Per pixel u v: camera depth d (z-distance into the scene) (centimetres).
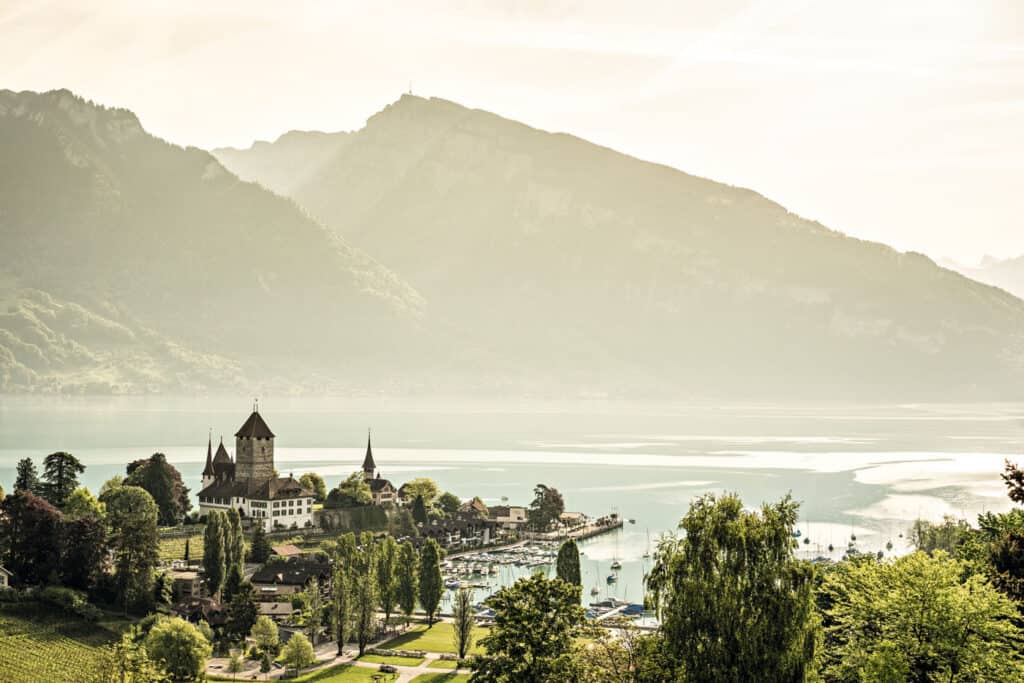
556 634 16012
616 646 15900
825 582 16638
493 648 15950
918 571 14288
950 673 13675
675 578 13762
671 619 13638
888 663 13500
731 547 13525
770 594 13288
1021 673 13500
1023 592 15225
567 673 15338
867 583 14938
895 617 14100
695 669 13338
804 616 13300
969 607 13788
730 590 13350
